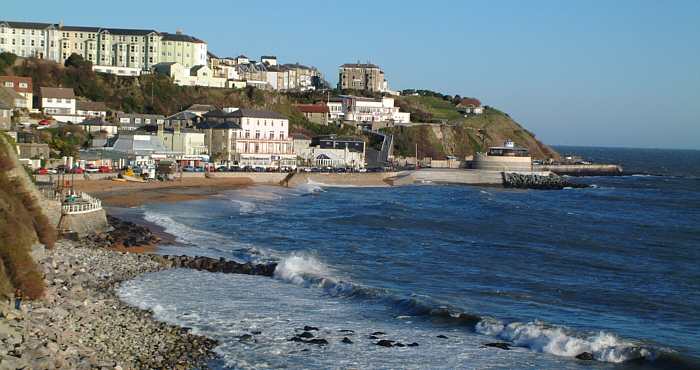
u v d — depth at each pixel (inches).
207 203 4456.2
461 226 4121.6
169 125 7160.4
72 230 2790.4
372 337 1825.8
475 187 7519.7
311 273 2492.6
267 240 3260.3
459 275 2706.7
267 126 7229.3
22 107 6501.0
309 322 1941.4
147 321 1788.9
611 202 6289.4
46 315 1621.6
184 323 1847.9
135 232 3063.5
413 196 6003.9
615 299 2432.3
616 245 3676.2
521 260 3095.5
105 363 1402.6
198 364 1546.5
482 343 1824.6
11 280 1728.6
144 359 1505.9
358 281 2484.0
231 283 2346.2
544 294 2456.9
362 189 6555.1
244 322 1899.6
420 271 2746.1
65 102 6939.0
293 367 1583.4
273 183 6131.9
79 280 2116.1
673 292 2581.2
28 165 4298.7
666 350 1755.7
